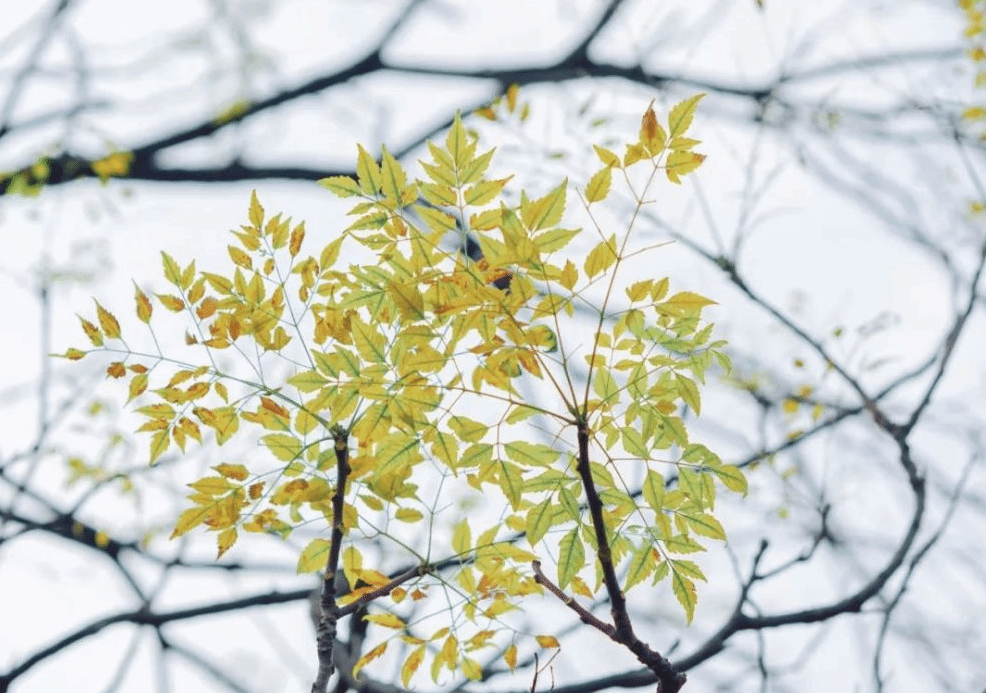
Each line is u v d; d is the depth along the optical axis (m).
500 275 3.05
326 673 3.05
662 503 3.07
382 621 3.12
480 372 3.06
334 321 3.09
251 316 3.11
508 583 3.13
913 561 3.68
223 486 3.10
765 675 3.70
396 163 3.07
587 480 3.02
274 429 3.11
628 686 3.82
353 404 3.08
